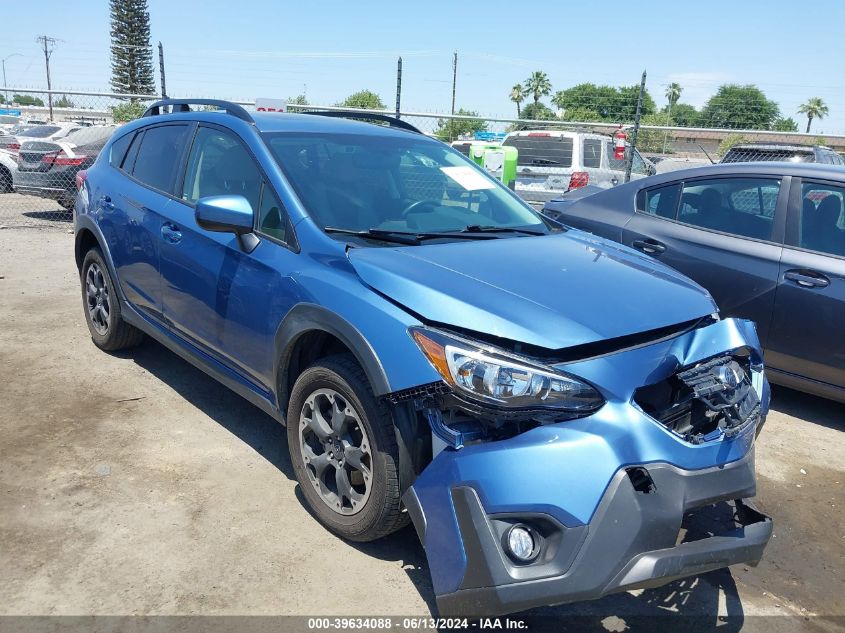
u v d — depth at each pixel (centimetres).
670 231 514
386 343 254
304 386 295
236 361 347
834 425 462
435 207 362
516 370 230
